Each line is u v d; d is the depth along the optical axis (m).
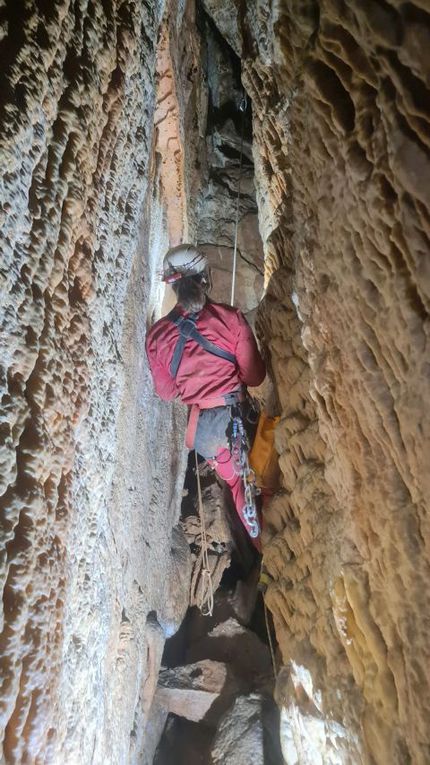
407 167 0.96
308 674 1.87
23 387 1.06
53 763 1.13
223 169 5.11
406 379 1.12
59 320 1.20
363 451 1.38
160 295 3.06
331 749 1.71
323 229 1.43
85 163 1.30
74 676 1.33
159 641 2.50
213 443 2.57
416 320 1.05
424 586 1.16
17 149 1.01
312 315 1.60
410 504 1.20
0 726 0.93
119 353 1.66
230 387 2.56
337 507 1.64
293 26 1.42
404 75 0.92
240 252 4.94
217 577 3.60
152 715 2.62
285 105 2.01
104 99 1.39
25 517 1.02
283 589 2.16
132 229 1.70
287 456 2.13
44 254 1.13
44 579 1.07
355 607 1.46
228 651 3.05
